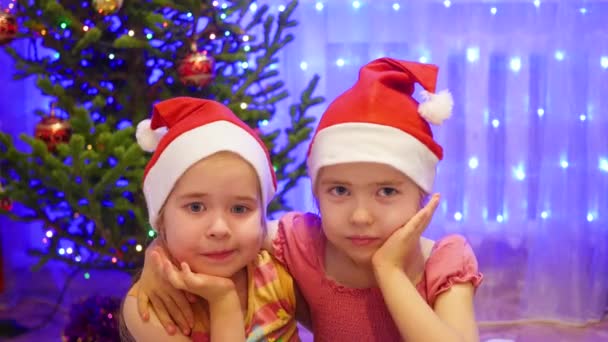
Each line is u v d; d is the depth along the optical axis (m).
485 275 2.65
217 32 2.05
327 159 1.04
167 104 1.10
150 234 1.71
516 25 2.55
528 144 2.63
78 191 1.79
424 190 1.08
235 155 1.01
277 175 2.13
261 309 1.13
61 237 2.01
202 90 2.04
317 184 1.10
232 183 0.99
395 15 2.59
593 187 2.58
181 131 1.04
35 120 2.73
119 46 1.84
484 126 2.60
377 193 1.04
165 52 1.99
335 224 1.05
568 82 2.53
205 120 1.04
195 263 1.02
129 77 2.01
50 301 2.71
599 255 2.59
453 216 2.67
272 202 2.12
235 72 2.24
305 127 2.20
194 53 1.89
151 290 1.05
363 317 1.15
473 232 2.66
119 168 1.74
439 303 1.07
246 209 1.03
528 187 2.67
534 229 2.63
